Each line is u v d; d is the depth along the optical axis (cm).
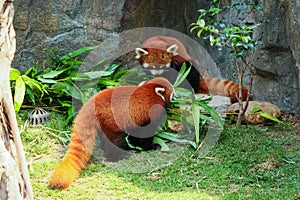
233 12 618
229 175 440
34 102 543
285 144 504
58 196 401
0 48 324
